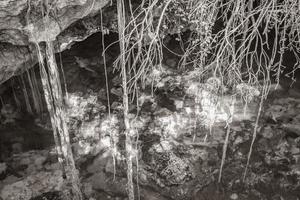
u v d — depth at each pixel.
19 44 4.15
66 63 7.40
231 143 5.91
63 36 4.75
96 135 6.21
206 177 5.48
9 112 6.68
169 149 5.82
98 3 4.22
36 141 6.16
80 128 6.33
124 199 5.24
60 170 5.50
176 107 6.57
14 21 3.66
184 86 6.84
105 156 5.86
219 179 5.40
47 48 4.27
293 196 5.14
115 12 4.93
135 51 6.79
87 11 4.20
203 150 5.82
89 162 5.79
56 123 5.25
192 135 6.09
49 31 3.93
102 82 7.14
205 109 6.40
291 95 6.62
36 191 5.16
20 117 6.66
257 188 5.30
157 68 7.17
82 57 7.51
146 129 6.24
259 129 6.06
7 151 5.96
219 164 5.65
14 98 6.82
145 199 5.23
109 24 5.04
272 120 6.18
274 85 6.78
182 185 5.36
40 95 6.62
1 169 5.55
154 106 6.65
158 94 6.86
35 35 3.87
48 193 5.17
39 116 6.64
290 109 6.33
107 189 5.38
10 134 6.30
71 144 6.05
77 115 6.55
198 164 5.63
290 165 5.47
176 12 5.12
